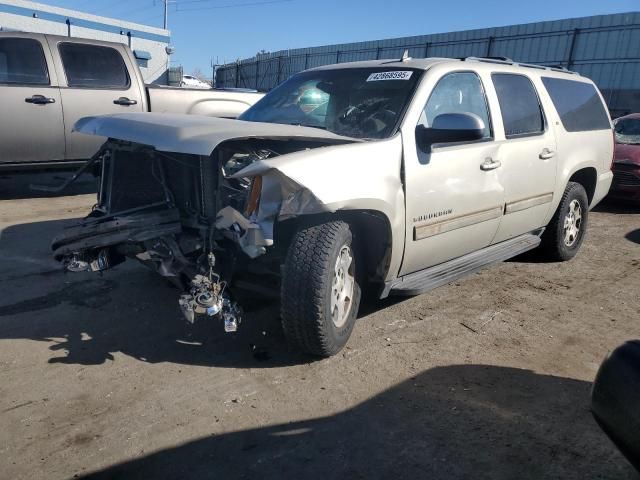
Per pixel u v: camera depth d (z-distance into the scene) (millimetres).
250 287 3719
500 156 4660
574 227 6102
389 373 3570
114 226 3572
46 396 3213
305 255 3346
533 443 2914
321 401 3238
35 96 7633
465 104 4508
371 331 4176
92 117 4016
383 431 2979
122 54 8438
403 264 3982
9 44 7520
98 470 2641
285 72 34125
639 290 5332
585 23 21781
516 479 2648
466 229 4453
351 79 4559
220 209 3471
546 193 5391
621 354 2201
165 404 3170
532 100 5293
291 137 3408
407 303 4754
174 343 3889
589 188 6383
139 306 4469
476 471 2693
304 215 3443
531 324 4438
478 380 3527
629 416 2088
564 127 5629
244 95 9492
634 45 20641
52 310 4352
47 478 2580
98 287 4836
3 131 7504
